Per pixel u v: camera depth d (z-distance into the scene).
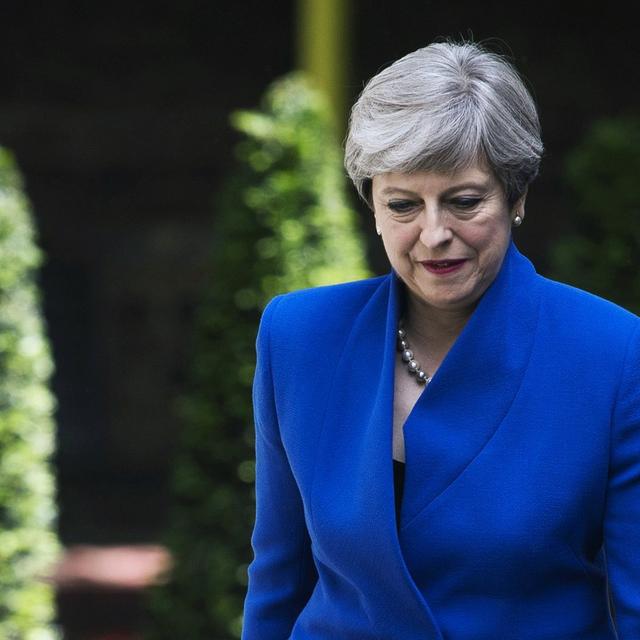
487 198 4.98
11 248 15.95
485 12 38.97
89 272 40.25
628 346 5.17
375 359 5.47
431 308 5.41
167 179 40.34
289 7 39.88
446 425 5.23
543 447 5.12
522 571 5.11
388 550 5.14
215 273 15.85
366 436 5.28
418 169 4.89
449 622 5.16
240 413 15.55
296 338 5.61
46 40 39.72
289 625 5.98
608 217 14.34
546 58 39.06
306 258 15.70
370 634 5.33
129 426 39.75
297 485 5.59
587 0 38.88
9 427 15.94
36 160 40.03
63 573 28.05
